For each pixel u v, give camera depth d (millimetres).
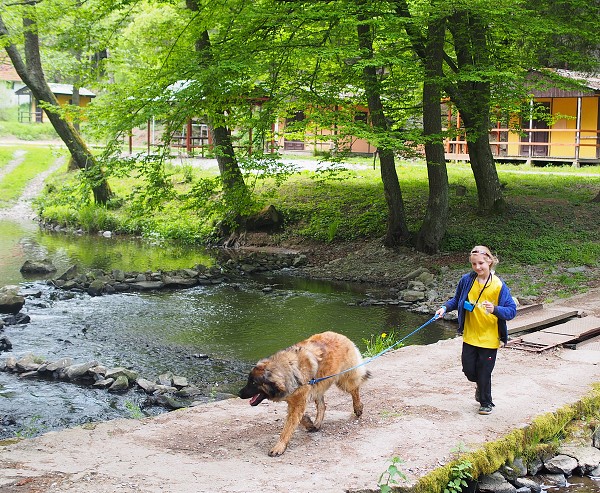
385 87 20938
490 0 18031
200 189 22109
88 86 27031
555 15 21094
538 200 25750
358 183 30438
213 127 24281
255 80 20891
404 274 20828
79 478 5957
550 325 12492
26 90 62750
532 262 19812
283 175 23609
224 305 17656
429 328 15539
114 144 19812
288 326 15555
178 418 7793
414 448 6688
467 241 22156
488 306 7340
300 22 19000
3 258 23641
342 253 23875
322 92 21281
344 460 6406
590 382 8945
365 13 18500
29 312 16469
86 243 27594
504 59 21891
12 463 6340
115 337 14461
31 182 40438
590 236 21719
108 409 10367
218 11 20562
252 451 6699
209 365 12688
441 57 20562
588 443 7770
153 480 5918
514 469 6961
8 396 10859
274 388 6445
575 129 34469
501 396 8336
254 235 26859
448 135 21312
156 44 24078
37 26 26172
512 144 37156
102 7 23312
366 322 16016
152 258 24281
